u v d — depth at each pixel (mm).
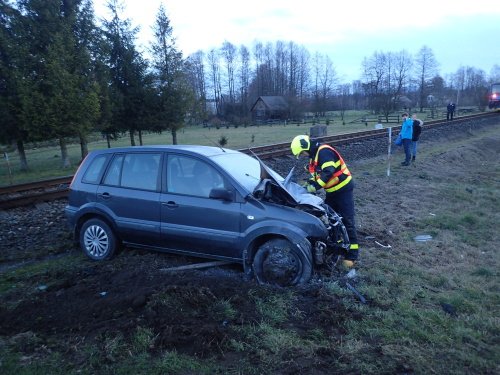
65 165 19500
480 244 6871
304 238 4676
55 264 5730
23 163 19156
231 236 4938
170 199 5230
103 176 5746
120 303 4250
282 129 47031
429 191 10852
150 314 3992
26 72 17188
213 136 38062
